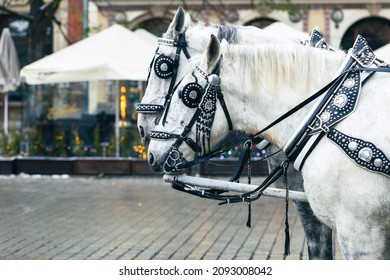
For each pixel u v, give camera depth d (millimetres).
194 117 4828
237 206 12898
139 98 21047
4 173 17688
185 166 4863
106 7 25484
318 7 25000
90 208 12562
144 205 12938
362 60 4598
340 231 4457
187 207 12719
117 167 17516
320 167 4488
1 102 27078
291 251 8961
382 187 4359
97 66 15992
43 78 16547
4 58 19656
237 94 4809
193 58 5543
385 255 4496
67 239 9766
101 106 23734
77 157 17891
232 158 16547
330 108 4520
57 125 18969
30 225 10883
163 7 25281
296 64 4734
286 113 4711
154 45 18438
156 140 4906
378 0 24750
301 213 5570
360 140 4383
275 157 5598
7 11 20312
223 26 5809
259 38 5809
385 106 4426
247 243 9500
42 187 15508
